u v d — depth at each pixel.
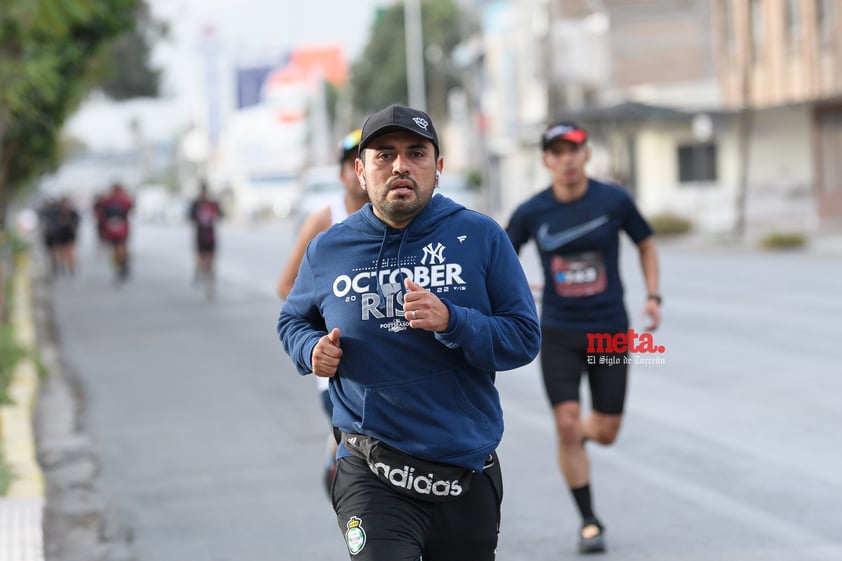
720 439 27.39
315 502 23.83
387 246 12.38
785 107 116.19
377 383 12.30
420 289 11.74
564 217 20.56
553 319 20.61
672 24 147.75
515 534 21.09
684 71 147.75
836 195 111.75
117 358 46.47
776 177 121.69
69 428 32.66
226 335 52.22
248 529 22.12
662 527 21.05
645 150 128.00
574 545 20.30
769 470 24.52
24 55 40.72
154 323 58.25
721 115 123.00
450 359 12.27
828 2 105.62
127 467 27.67
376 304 12.30
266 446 29.25
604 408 20.64
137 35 104.12
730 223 120.62
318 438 29.92
